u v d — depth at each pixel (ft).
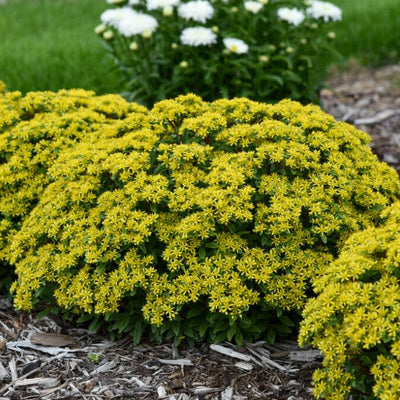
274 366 10.75
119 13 18.71
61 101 14.06
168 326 10.89
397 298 8.40
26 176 12.80
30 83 23.31
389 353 8.42
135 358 11.07
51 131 12.94
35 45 27.37
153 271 10.62
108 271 11.40
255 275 10.41
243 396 10.04
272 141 11.61
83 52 26.40
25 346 11.44
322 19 20.16
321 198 10.84
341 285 9.00
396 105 24.47
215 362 10.82
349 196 11.16
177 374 10.60
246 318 10.51
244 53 19.24
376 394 8.04
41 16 35.01
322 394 9.16
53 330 11.98
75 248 11.02
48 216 11.62
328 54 28.25
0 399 10.04
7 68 24.09
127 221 10.69
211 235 10.43
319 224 10.66
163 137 12.32
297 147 11.16
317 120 11.98
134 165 11.09
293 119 11.94
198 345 11.28
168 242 10.74
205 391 10.18
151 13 19.60
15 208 12.64
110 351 11.33
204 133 11.37
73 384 10.45
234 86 19.42
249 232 10.94
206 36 17.90
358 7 34.73
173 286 10.48
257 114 12.05
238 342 10.68
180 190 10.73
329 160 11.40
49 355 11.23
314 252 10.91
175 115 11.97
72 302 11.12
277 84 19.51
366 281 9.24
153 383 10.41
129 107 14.35
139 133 11.78
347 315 8.70
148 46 18.89
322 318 8.83
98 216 11.22
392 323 8.29
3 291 13.26
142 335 11.69
